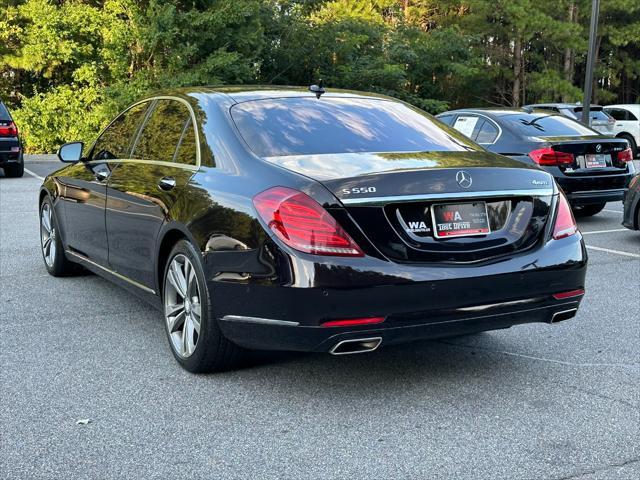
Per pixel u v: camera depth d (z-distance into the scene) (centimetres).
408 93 2966
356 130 419
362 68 2831
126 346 454
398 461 304
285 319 340
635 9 3284
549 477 290
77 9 2400
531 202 380
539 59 3381
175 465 300
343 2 3728
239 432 332
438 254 350
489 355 443
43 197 646
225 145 402
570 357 439
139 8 2342
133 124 520
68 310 535
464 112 1065
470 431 333
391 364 425
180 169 427
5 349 446
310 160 373
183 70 2289
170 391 381
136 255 466
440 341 470
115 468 297
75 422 341
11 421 342
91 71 2444
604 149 949
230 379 398
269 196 350
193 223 388
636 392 383
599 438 326
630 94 4250
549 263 373
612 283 641
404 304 339
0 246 786
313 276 331
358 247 336
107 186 504
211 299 376
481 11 3266
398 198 342
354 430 334
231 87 470
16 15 2545
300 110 430
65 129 2505
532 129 980
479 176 364
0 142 1528
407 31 3192
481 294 354
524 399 372
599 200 950
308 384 392
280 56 2733
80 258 577
